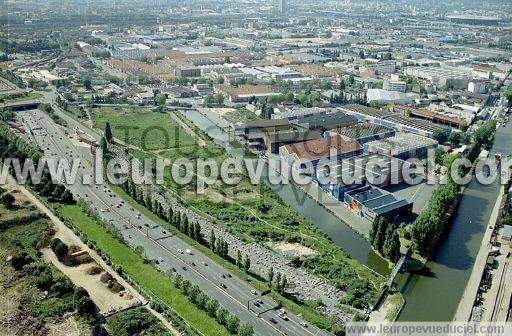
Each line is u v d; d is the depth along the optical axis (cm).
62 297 18288
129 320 17175
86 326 16850
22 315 17288
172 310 18038
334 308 18850
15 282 18988
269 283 19988
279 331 17250
